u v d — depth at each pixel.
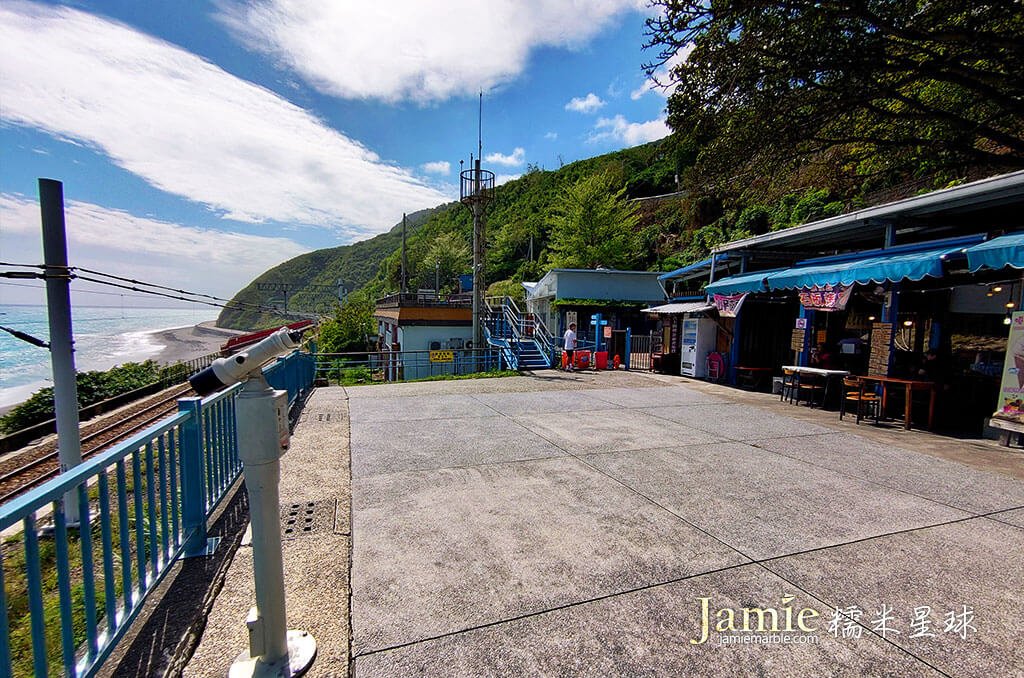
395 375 18.59
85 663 1.81
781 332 11.52
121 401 17.61
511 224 64.75
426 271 55.56
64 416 4.19
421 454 5.07
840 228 8.35
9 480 8.19
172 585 2.65
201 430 3.12
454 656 2.07
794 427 6.68
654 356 13.61
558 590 2.58
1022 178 5.47
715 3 4.43
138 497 2.30
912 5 4.45
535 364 15.00
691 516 3.55
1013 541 3.22
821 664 2.06
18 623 2.63
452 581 2.65
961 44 4.46
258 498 1.87
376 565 2.81
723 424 6.79
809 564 2.89
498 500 3.82
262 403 1.82
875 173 7.18
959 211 7.18
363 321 26.45
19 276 3.84
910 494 4.08
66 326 4.20
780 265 11.48
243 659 1.97
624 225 34.75
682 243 35.19
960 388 7.44
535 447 5.39
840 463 4.95
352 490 4.00
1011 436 5.74
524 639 2.19
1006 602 2.53
